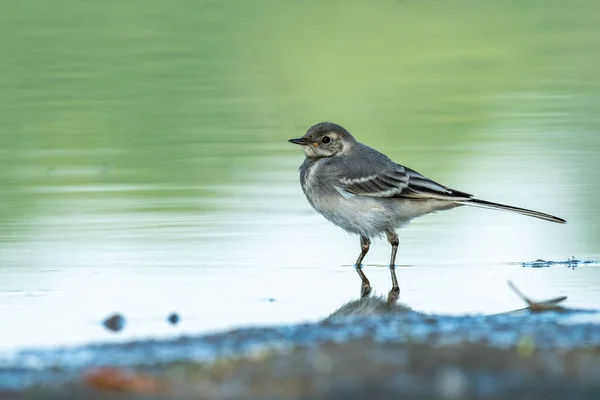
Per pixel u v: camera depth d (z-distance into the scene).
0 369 8.82
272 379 7.68
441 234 17.00
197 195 19.30
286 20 38.62
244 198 19.12
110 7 40.06
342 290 13.52
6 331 11.18
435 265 15.07
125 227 17.14
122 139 23.84
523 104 27.16
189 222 17.50
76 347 9.79
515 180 19.80
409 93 28.77
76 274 14.32
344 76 30.95
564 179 19.80
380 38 36.19
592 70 31.42
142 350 9.51
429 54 33.88
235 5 40.72
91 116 26.03
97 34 35.50
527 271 14.51
